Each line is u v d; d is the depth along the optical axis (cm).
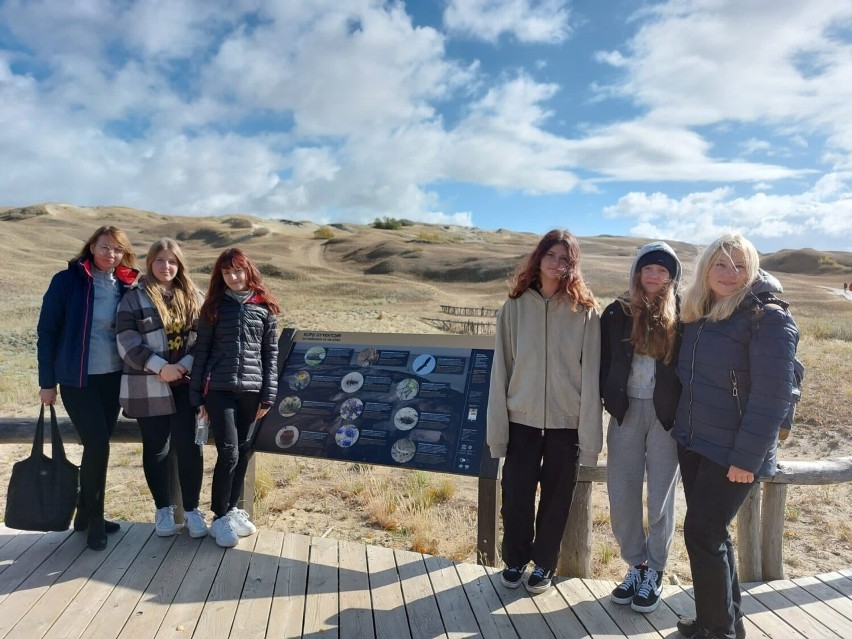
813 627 322
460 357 447
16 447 741
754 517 377
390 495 592
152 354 379
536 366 338
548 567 350
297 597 342
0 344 1627
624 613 334
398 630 314
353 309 2906
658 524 333
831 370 1303
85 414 378
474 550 465
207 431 405
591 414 331
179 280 409
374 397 453
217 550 395
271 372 412
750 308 286
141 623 314
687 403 303
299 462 709
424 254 7988
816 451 798
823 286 7069
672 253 318
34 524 371
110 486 621
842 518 600
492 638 309
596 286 5156
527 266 342
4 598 335
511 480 348
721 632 292
